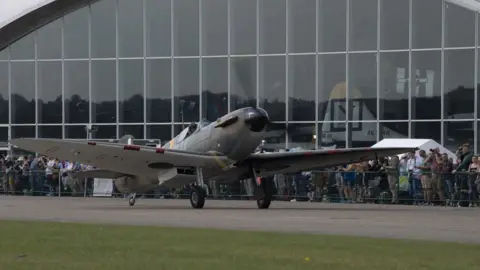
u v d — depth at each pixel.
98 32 160.50
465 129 140.25
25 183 129.62
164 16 156.88
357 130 146.00
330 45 148.00
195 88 154.50
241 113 84.38
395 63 144.50
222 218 67.19
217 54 153.50
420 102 143.00
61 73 162.75
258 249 40.75
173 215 71.81
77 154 82.06
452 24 141.50
